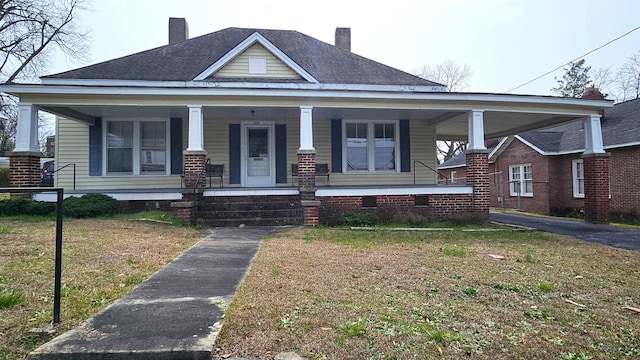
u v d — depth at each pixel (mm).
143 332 2844
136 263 5000
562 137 18047
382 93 10000
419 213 10180
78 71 11562
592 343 2900
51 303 3439
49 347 2588
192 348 2576
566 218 14461
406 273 4730
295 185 12492
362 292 3912
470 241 7422
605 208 11258
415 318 3252
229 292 3859
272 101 9875
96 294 3730
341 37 16234
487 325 3170
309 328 2967
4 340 2725
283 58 11758
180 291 3877
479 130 10438
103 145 11930
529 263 5566
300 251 5965
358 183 12680
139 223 8445
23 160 9148
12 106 22641
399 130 12898
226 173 12344
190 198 9188
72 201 9109
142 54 12938
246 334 2854
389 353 2619
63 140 11930
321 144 12648
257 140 12617
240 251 5992
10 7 21031
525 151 18812
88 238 6418
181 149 12148
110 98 9414
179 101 9633
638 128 13867
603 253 6512
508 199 20344
